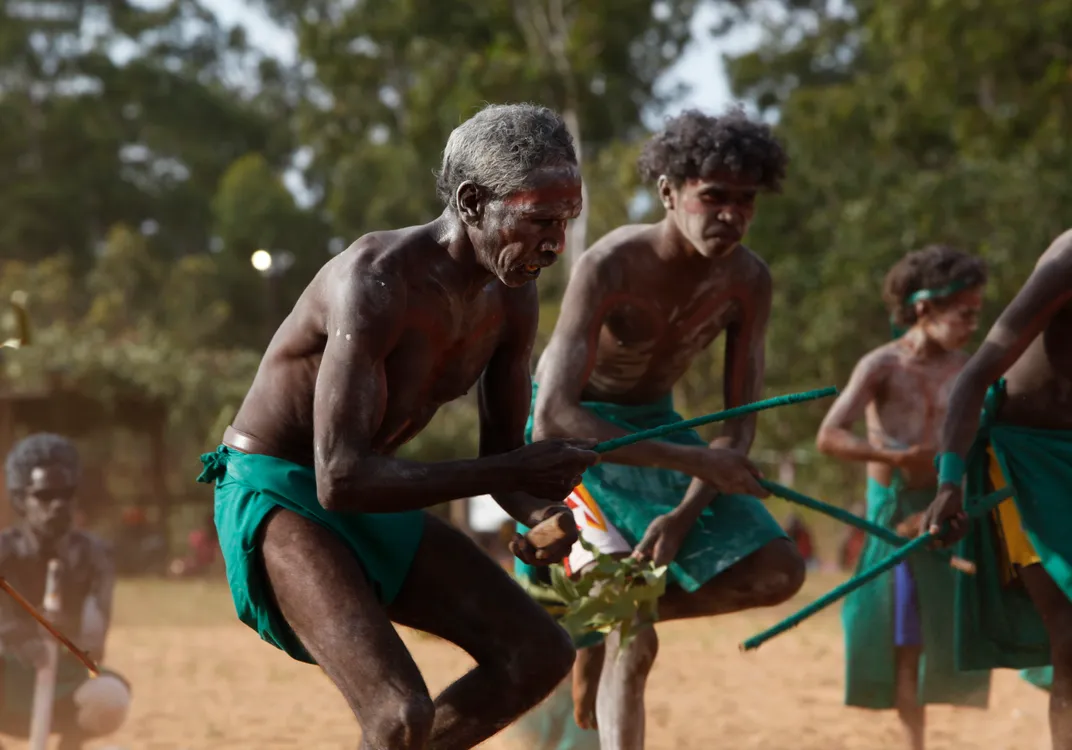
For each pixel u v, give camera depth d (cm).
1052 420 639
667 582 669
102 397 3647
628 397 695
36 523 788
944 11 3597
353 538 472
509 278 452
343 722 1003
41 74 6812
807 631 1662
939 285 831
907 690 816
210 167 6912
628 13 4147
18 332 566
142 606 2344
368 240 465
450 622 484
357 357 447
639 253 656
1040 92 3531
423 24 4494
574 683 681
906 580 810
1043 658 669
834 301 3294
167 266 6388
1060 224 3275
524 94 4119
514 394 511
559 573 606
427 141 4325
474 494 449
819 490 3494
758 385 680
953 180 3334
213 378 3759
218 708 1073
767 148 631
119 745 898
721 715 1005
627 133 4428
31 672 778
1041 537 620
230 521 474
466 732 477
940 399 845
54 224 6588
